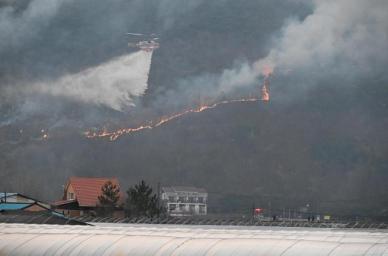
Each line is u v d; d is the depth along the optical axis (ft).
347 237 380.37
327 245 343.67
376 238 368.68
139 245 395.55
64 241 428.56
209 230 434.30
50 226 486.38
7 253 431.43
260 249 354.13
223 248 363.97
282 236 386.52
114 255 391.86
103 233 440.04
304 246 348.59
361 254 326.44
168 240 395.75
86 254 401.70
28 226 486.79
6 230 472.44
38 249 425.28
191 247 376.07
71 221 579.07
